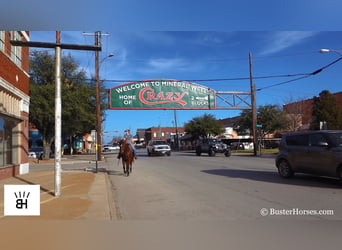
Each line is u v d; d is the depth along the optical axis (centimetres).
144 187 1148
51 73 3334
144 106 2998
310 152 1130
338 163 1027
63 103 3062
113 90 2984
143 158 2978
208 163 2169
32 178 1389
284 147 1259
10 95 1447
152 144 3556
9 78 1393
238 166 1881
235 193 962
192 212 746
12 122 1526
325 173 1078
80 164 2528
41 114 3012
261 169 1661
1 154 1369
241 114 5128
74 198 912
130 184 1234
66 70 3494
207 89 3112
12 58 1454
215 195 943
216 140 3381
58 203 844
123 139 1580
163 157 3130
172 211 760
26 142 1653
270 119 4688
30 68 3300
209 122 5856
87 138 7150
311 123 3891
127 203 868
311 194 918
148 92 3006
